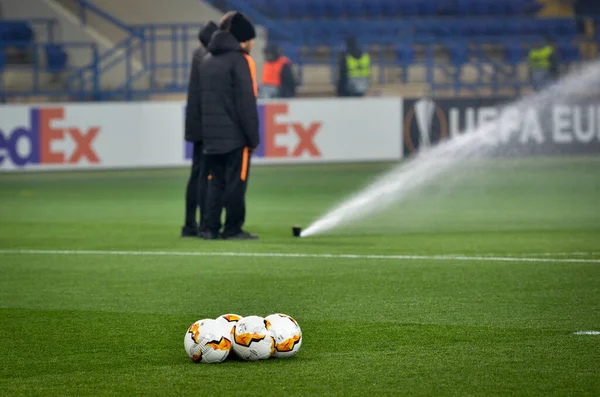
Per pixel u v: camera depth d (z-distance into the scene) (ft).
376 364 46.85
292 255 84.48
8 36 221.66
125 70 218.38
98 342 52.42
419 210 124.98
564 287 68.08
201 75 90.99
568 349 49.70
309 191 148.05
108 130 172.96
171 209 127.44
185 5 226.17
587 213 118.93
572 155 190.08
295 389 42.42
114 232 103.55
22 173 182.39
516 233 100.63
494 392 41.91
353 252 86.48
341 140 179.11
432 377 44.37
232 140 91.50
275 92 194.70
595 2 253.85
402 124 181.37
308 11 245.86
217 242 93.76
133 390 42.60
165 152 174.70
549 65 216.54
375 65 220.43
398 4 247.70
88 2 224.33
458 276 73.00
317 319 57.93
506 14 249.75
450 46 231.91
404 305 61.93
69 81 213.87
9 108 170.40
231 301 64.03
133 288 69.26
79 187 157.48
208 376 44.62
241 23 90.22
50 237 99.81
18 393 42.52
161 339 53.06
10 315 60.13
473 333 53.72
